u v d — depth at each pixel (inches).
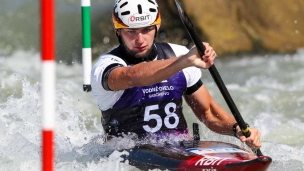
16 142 698.8
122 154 607.8
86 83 829.2
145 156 586.9
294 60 1739.7
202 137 713.0
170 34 1806.1
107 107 645.3
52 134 402.3
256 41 1835.6
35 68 1552.7
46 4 387.9
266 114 1034.1
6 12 1925.4
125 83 584.1
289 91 1269.7
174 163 556.1
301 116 1016.9
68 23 1829.5
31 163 647.1
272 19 1892.2
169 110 649.0
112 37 1839.3
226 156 551.5
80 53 1740.9
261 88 1320.1
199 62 542.9
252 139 608.1
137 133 638.5
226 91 587.5
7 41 1814.7
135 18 613.9
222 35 1814.7
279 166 639.1
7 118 773.3
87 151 649.0
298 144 806.5
